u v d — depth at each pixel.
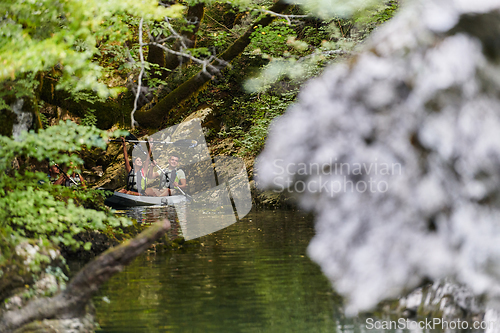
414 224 0.79
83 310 2.10
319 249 0.82
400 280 0.81
